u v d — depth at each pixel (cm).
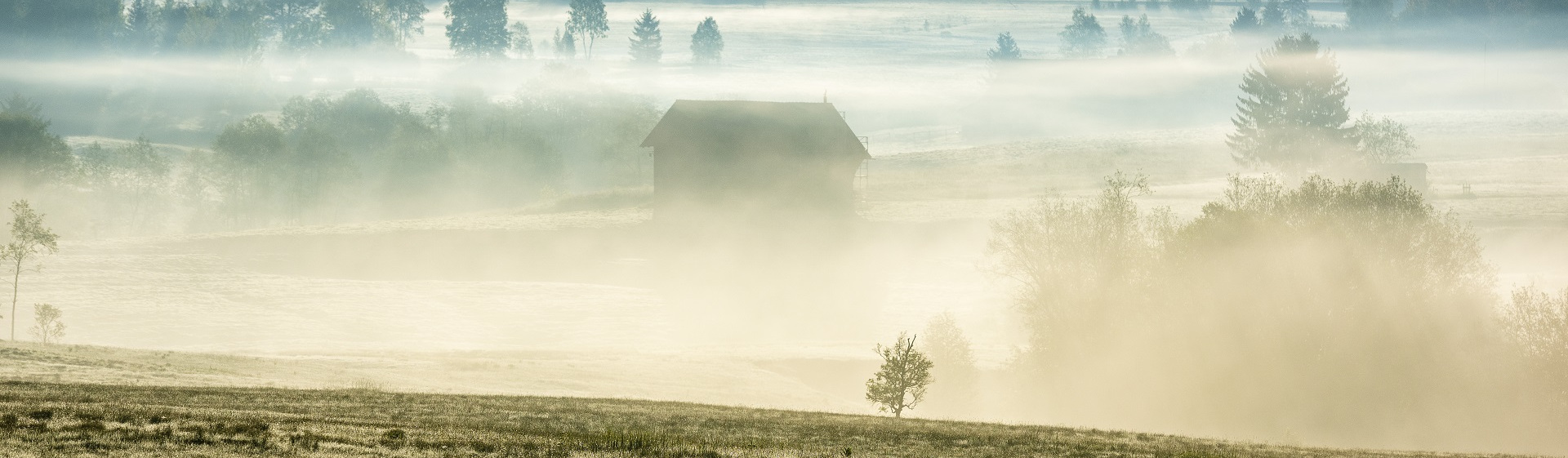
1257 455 2747
